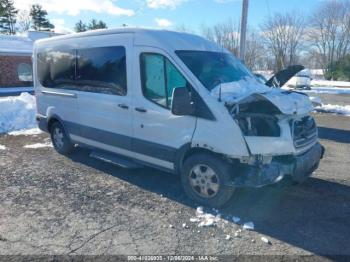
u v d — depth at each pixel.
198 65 4.89
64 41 6.78
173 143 4.93
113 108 5.73
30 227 4.14
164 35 5.11
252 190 5.27
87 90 6.26
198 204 4.82
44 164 6.65
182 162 4.95
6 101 11.21
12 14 56.88
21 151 7.64
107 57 5.82
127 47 5.45
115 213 4.54
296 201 4.95
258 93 4.41
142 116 5.26
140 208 4.70
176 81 4.81
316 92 28.00
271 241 3.88
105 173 6.12
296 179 4.66
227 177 4.50
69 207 4.71
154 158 5.26
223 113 4.38
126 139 5.61
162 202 4.89
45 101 7.39
